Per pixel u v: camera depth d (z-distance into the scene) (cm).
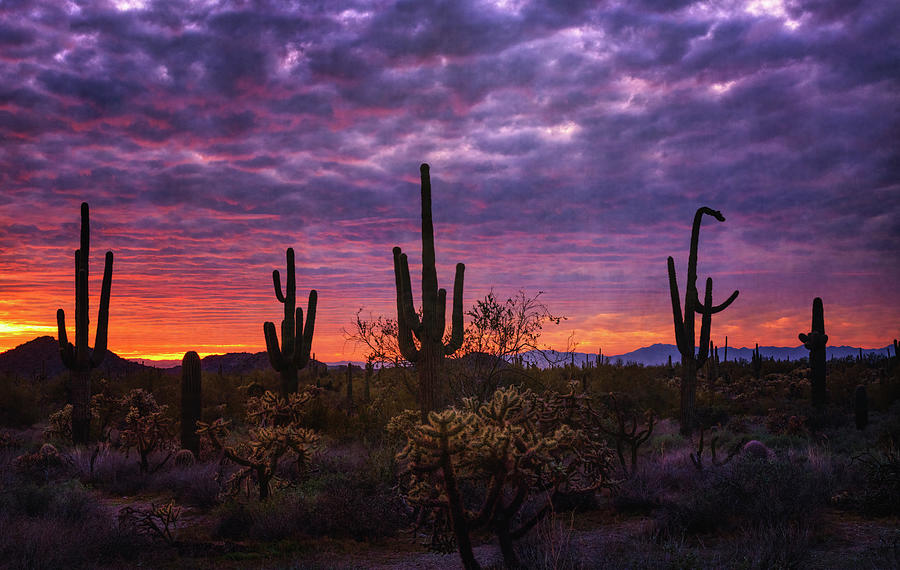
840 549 712
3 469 1388
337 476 1030
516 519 777
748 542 697
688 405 1906
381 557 768
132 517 851
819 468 1068
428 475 542
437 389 1091
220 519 923
